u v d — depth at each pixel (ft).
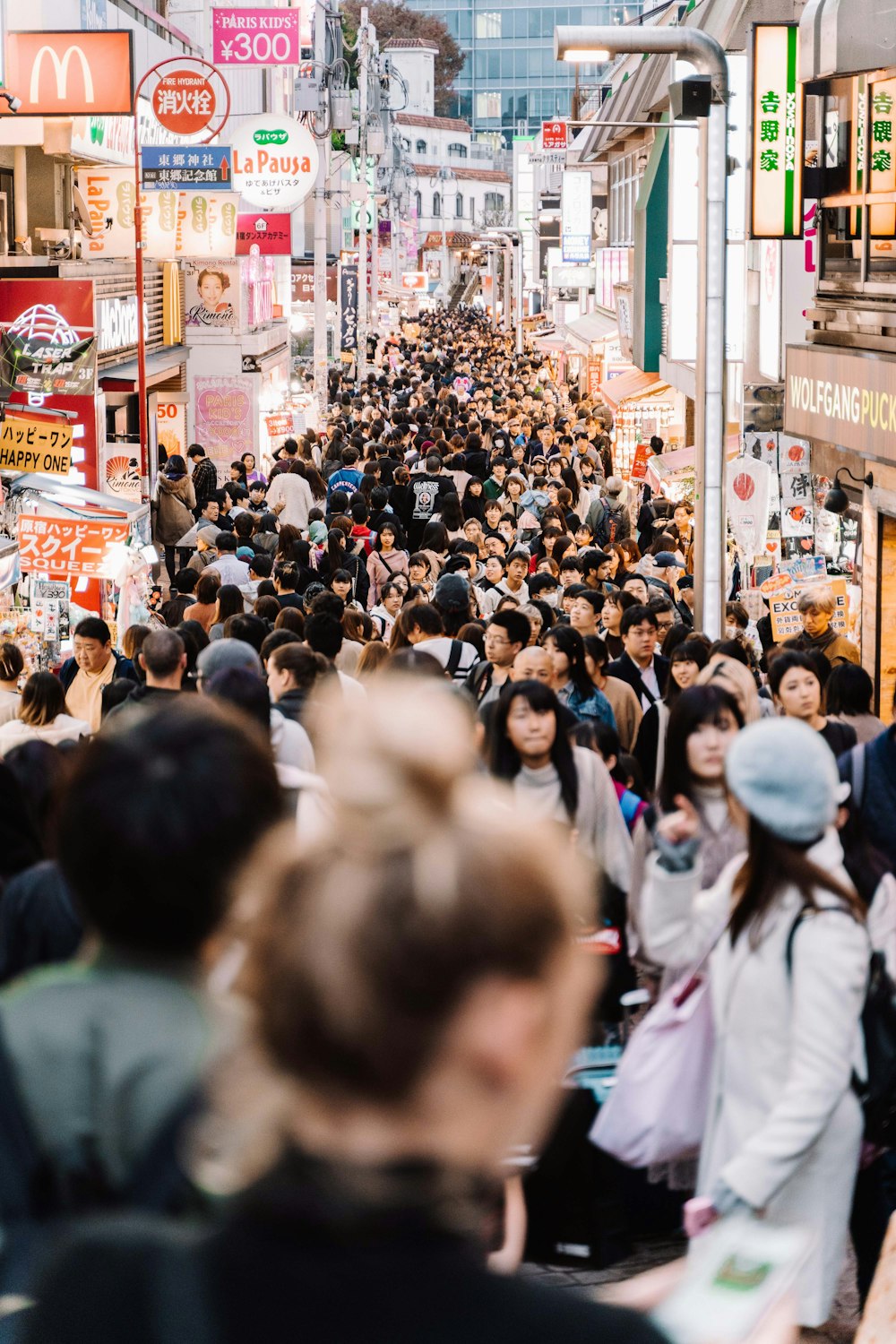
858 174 58.23
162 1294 4.76
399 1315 4.60
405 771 4.80
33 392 64.39
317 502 99.40
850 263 60.39
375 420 143.43
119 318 93.81
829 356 57.72
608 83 268.82
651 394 128.16
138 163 78.07
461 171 562.66
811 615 41.63
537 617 43.39
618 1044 19.94
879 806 20.80
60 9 79.41
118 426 110.83
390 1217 4.66
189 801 8.27
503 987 4.53
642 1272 18.99
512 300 393.91
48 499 56.08
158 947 8.36
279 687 28.30
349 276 225.97
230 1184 4.82
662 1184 19.34
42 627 55.52
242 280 127.44
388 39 540.93
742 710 24.88
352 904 4.55
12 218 90.43
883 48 53.42
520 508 86.38
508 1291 4.70
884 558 58.03
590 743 25.85
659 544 67.72
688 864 16.42
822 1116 14.33
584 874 4.91
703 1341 5.98
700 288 48.67
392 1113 4.60
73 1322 4.79
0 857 18.83
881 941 17.13
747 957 15.06
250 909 4.85
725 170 47.78
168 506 94.94
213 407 126.82
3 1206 7.97
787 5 83.20
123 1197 7.98
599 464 120.67
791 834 14.64
